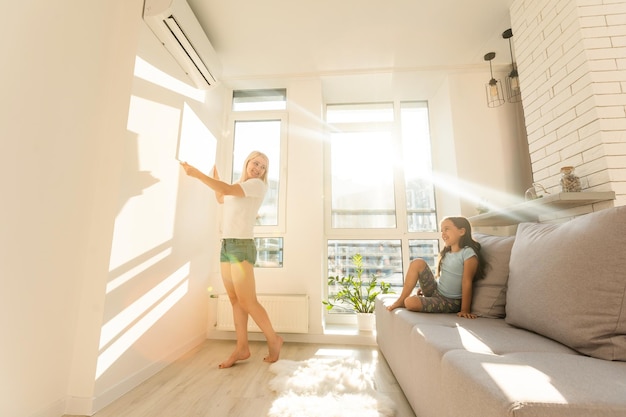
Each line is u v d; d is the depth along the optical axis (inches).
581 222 42.3
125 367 61.8
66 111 54.5
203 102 102.9
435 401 39.8
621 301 34.7
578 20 66.6
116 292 59.8
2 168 43.8
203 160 102.3
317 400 55.3
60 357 52.8
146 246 69.7
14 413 44.9
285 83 123.3
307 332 99.4
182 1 74.2
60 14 53.3
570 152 69.6
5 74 44.0
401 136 131.0
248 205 79.3
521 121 112.7
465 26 94.0
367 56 108.0
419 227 124.4
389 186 128.1
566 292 39.5
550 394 24.4
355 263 114.1
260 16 89.5
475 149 112.6
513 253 55.7
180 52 81.7
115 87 65.0
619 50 65.2
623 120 62.6
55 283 52.1
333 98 134.7
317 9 87.1
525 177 110.0
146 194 69.9
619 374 28.8
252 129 124.3
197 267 96.4
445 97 120.4
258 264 111.7
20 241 46.2
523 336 44.4
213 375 70.0
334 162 131.4
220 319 101.5
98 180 61.3
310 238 110.0
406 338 56.7
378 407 52.4
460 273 67.8
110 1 66.0
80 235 57.4
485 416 26.0
